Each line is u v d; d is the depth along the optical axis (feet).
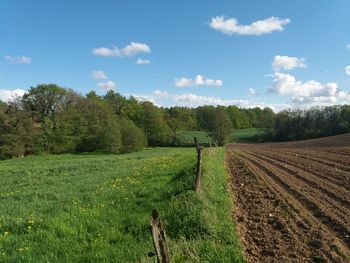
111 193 51.93
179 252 25.35
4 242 32.40
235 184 57.52
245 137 400.88
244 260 25.79
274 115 381.81
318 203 41.09
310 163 82.12
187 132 401.70
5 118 242.58
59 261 27.53
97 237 32.45
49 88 275.39
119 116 349.61
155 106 349.82
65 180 78.18
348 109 318.24
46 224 36.11
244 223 35.42
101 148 293.23
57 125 275.39
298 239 30.19
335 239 29.66
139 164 101.50
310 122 341.21
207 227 31.58
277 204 42.24
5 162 189.67
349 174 61.05
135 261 25.71
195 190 43.09
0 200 57.72
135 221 35.58
